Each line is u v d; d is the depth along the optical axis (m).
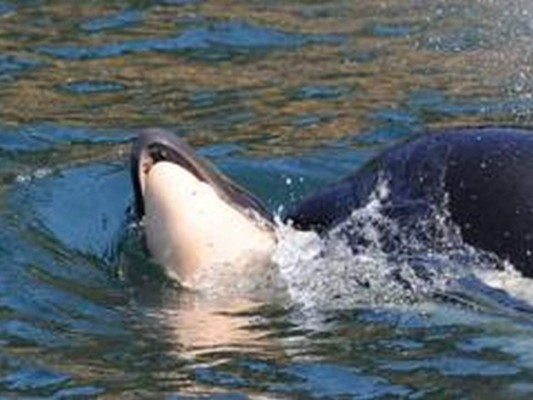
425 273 31.94
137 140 32.78
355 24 52.19
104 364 30.06
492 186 31.72
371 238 32.66
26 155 41.47
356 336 30.84
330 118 44.22
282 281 32.47
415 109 44.75
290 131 43.19
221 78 47.66
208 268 32.69
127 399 28.70
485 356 29.92
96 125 43.91
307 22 52.31
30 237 35.69
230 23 52.03
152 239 33.03
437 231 32.06
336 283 32.38
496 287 31.28
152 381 29.38
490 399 28.52
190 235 32.59
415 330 30.95
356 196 33.28
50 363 30.17
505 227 31.42
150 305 32.34
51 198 38.06
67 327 31.61
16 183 39.16
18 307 32.44
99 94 46.38
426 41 50.62
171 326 31.48
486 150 32.16
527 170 31.67
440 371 29.48
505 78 47.09
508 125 33.06
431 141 32.88
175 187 32.59
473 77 47.31
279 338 30.91
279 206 37.75
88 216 37.06
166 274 33.00
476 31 51.34
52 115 44.56
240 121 44.19
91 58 49.19
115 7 53.50
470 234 31.75
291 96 46.06
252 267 32.62
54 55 49.41
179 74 47.97
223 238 32.69
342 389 28.97
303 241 33.03
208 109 45.22
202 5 53.75
